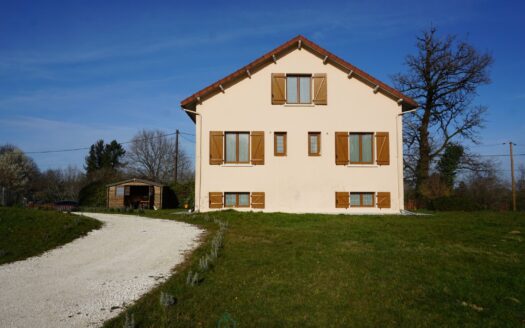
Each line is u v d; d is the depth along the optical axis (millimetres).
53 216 15312
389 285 7258
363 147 19281
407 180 31531
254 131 18969
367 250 9969
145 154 59344
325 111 19156
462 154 31328
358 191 18922
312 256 9305
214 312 6152
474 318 5922
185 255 9859
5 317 6023
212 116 19000
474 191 35750
